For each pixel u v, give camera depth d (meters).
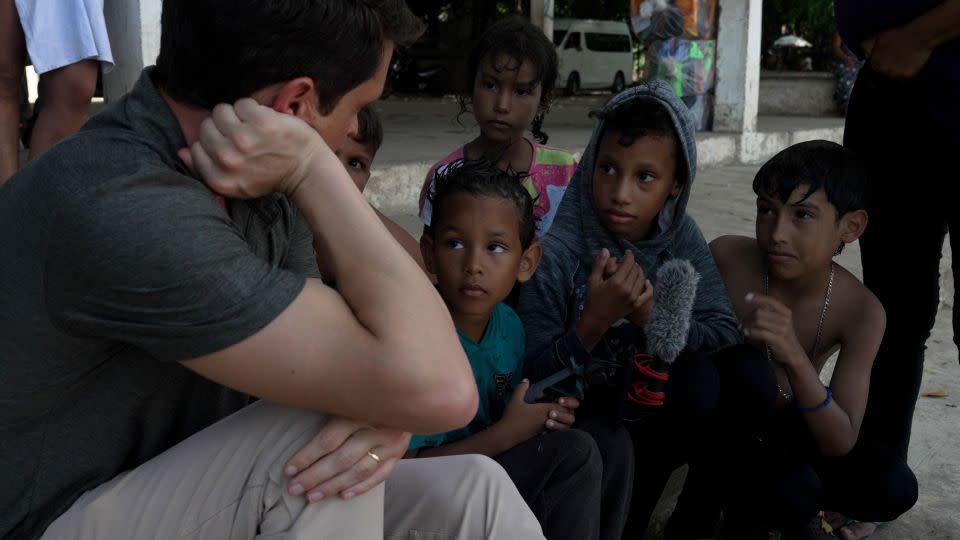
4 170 3.39
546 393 1.92
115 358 1.35
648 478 2.10
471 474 1.54
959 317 2.44
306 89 1.34
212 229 1.26
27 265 1.27
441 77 19.17
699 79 9.11
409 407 1.27
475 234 1.92
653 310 1.93
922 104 2.29
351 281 1.32
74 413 1.37
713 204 6.14
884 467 2.25
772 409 2.12
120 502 1.38
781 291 2.39
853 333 2.32
